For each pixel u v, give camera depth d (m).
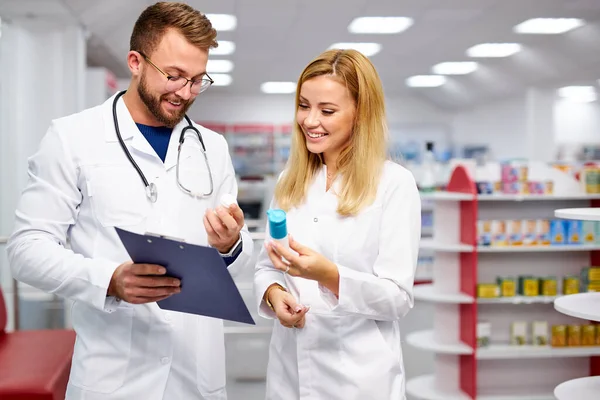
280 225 1.41
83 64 7.23
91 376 1.60
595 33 7.86
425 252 7.05
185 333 1.68
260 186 7.07
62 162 1.61
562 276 4.36
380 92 1.63
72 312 1.71
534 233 4.09
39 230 1.58
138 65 1.61
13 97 6.79
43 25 6.85
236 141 14.62
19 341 2.96
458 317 4.15
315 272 1.46
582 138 13.45
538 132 11.39
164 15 1.55
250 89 13.98
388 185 1.63
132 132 1.67
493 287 3.98
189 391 1.68
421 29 8.12
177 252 1.29
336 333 1.61
